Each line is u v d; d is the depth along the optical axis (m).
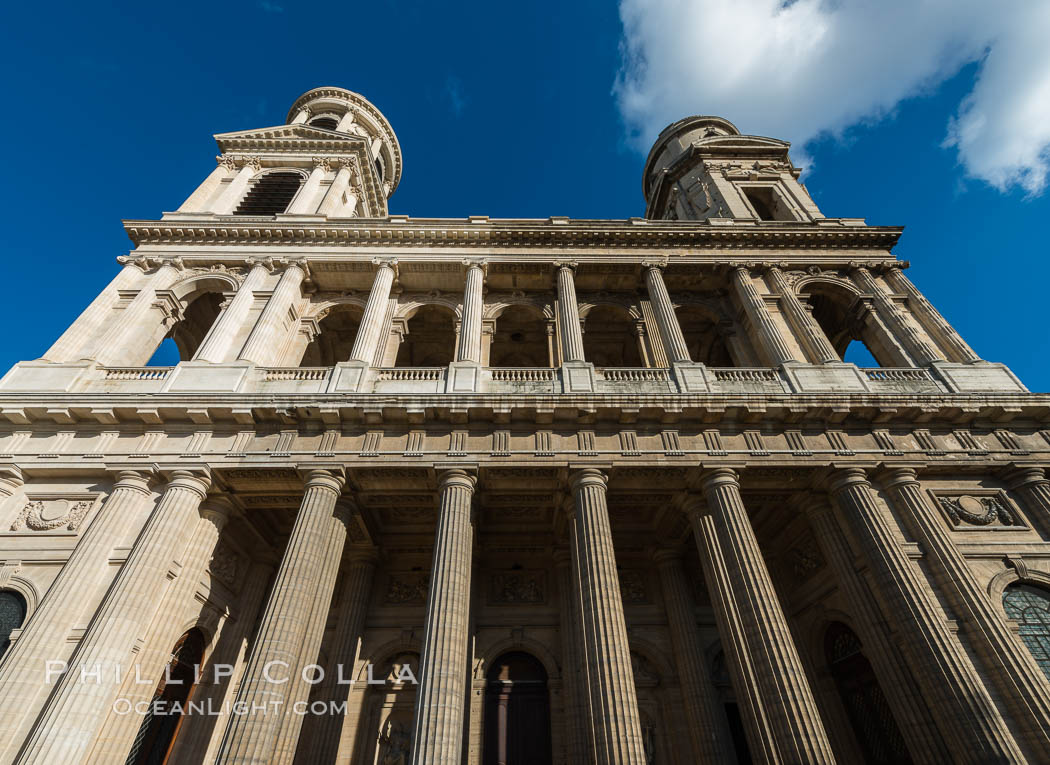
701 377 24.06
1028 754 15.65
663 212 46.19
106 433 21.17
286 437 21.17
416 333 32.97
